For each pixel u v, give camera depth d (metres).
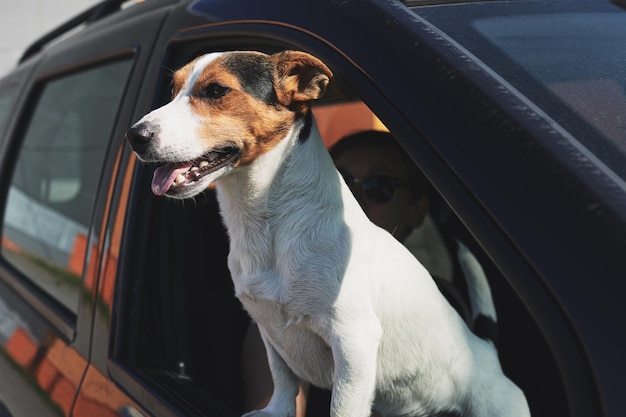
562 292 1.07
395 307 1.73
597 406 1.02
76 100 3.16
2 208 3.31
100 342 2.03
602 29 1.62
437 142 1.27
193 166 1.74
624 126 1.28
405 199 2.32
